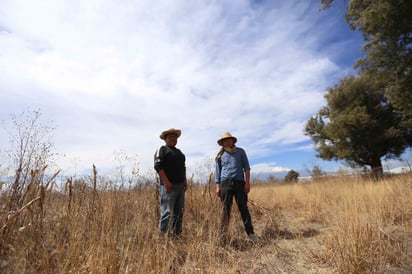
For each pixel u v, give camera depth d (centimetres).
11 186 304
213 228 374
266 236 434
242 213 427
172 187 395
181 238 369
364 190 665
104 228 303
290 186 1133
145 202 452
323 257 316
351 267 271
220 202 475
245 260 324
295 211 662
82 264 232
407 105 1208
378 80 1281
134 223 352
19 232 256
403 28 1060
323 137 2166
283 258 332
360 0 1140
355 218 341
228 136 454
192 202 519
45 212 310
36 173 321
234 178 431
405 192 559
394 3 1026
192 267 279
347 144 1864
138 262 262
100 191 409
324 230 430
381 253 292
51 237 266
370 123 1689
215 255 323
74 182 387
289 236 436
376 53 1203
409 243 329
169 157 404
